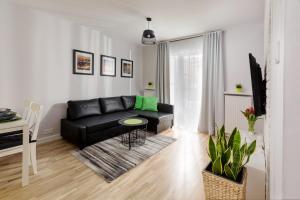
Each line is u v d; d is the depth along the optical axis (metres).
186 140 3.43
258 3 2.51
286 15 0.54
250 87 3.44
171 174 2.19
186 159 2.60
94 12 2.94
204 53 3.88
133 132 3.73
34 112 2.22
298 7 0.53
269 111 1.29
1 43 2.57
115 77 4.50
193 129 4.27
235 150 1.40
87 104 3.59
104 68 4.17
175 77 4.55
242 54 3.49
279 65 0.65
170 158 2.63
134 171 2.24
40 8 2.83
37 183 1.93
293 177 0.55
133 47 4.98
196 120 4.24
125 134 3.62
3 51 2.60
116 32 4.02
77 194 1.77
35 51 2.94
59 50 3.27
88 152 2.74
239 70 3.54
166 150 2.93
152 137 3.54
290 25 0.54
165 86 4.64
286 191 0.56
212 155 1.46
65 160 2.47
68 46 3.41
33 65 2.93
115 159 2.53
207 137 3.64
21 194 1.74
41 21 2.98
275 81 0.82
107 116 3.69
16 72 2.74
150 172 2.22
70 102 3.34
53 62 3.20
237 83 3.58
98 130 3.12
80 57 3.62
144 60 5.30
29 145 2.03
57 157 2.56
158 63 4.78
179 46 4.43
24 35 2.80
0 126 1.71
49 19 3.08
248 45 3.41
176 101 4.56
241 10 2.76
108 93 4.34
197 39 4.13
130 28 3.71
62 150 2.82
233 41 3.58
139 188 1.89
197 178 2.10
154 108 4.41
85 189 1.85
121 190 1.86
